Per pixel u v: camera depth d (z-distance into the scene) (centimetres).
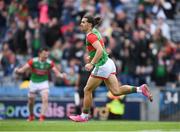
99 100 6000
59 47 6875
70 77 6425
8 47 6906
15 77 6588
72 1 7594
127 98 6012
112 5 7838
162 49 6906
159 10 7744
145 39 6794
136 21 7188
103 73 3675
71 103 6025
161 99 6050
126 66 6638
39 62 5106
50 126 3594
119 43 6725
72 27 7219
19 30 7062
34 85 5147
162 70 6694
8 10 7469
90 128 3450
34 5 7594
